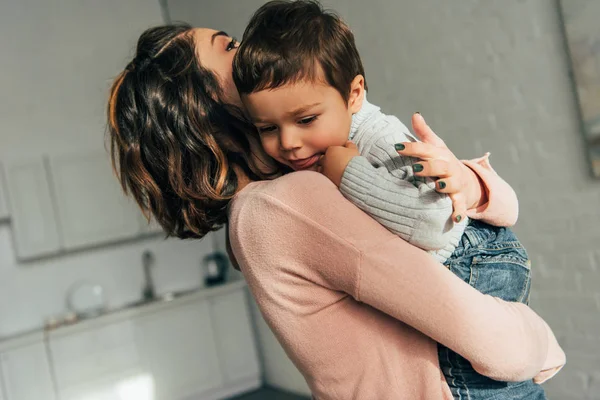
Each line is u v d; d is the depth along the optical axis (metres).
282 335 0.96
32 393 4.30
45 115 4.92
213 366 4.96
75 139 5.01
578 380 2.66
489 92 2.81
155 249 5.39
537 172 2.69
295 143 0.96
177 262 5.49
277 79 0.91
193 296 4.91
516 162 2.77
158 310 4.76
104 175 5.00
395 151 0.93
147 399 4.64
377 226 0.87
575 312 2.64
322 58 0.92
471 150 2.97
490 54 2.78
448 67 3.00
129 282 5.25
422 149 0.84
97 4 5.19
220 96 1.06
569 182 2.56
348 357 0.93
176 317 4.84
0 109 4.78
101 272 5.13
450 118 3.05
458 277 0.91
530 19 2.58
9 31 4.84
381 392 0.92
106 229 4.98
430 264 0.84
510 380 0.87
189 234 1.11
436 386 0.90
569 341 2.69
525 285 0.98
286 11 0.96
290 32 0.92
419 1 3.07
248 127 1.08
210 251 5.70
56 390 4.37
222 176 1.04
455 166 0.84
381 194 0.86
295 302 0.94
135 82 1.06
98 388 4.49
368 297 0.86
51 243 4.78
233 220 0.97
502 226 1.00
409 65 3.20
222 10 4.75
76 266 5.04
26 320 4.85
